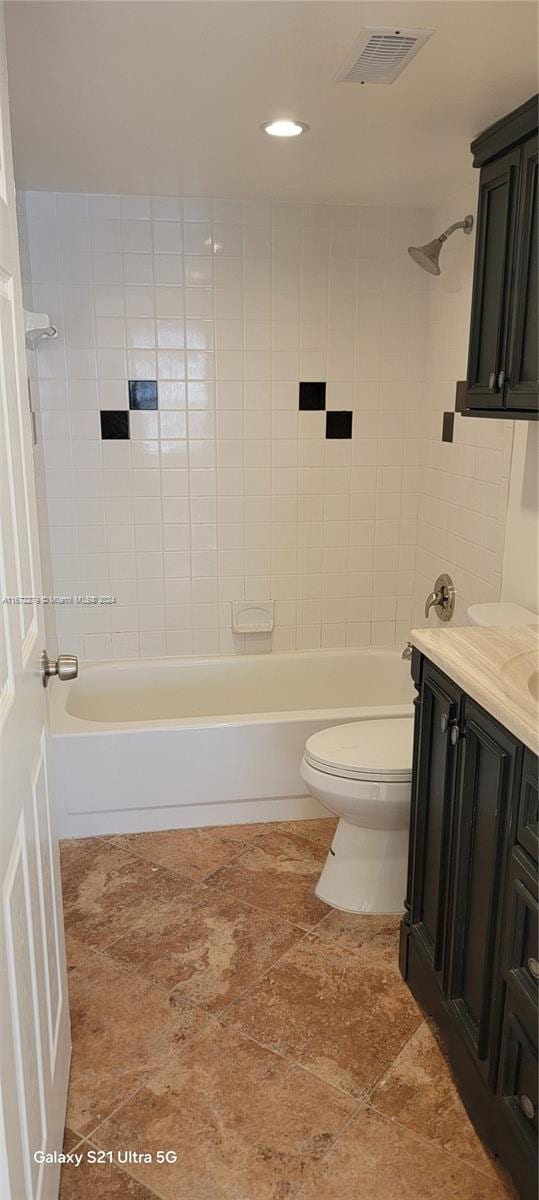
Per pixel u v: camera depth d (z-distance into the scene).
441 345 3.25
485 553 2.87
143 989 2.08
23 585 1.31
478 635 1.98
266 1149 1.64
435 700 1.88
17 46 1.75
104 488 3.32
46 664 1.55
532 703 1.50
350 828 2.43
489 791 1.59
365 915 2.39
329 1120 1.71
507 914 1.51
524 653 1.82
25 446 1.41
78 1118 1.71
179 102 2.10
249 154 2.55
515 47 1.77
